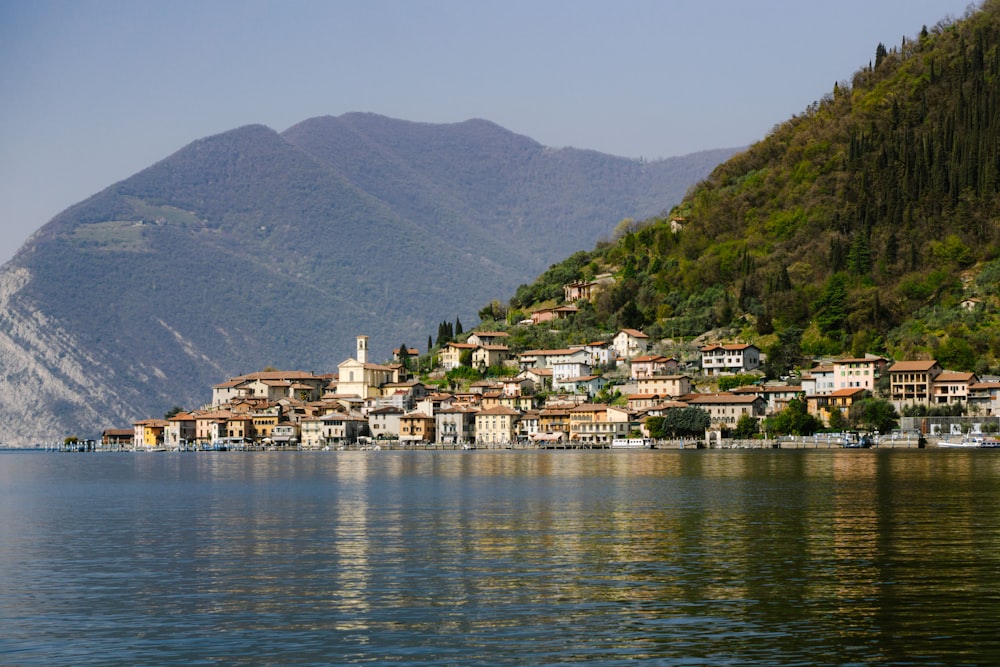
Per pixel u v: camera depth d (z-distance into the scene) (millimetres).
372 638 78500
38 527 144875
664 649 74312
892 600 86750
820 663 70562
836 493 176375
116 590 96188
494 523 141125
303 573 103375
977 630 77375
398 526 139500
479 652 74625
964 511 145000
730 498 171375
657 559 108125
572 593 92000
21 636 80188
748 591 91312
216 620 84375
